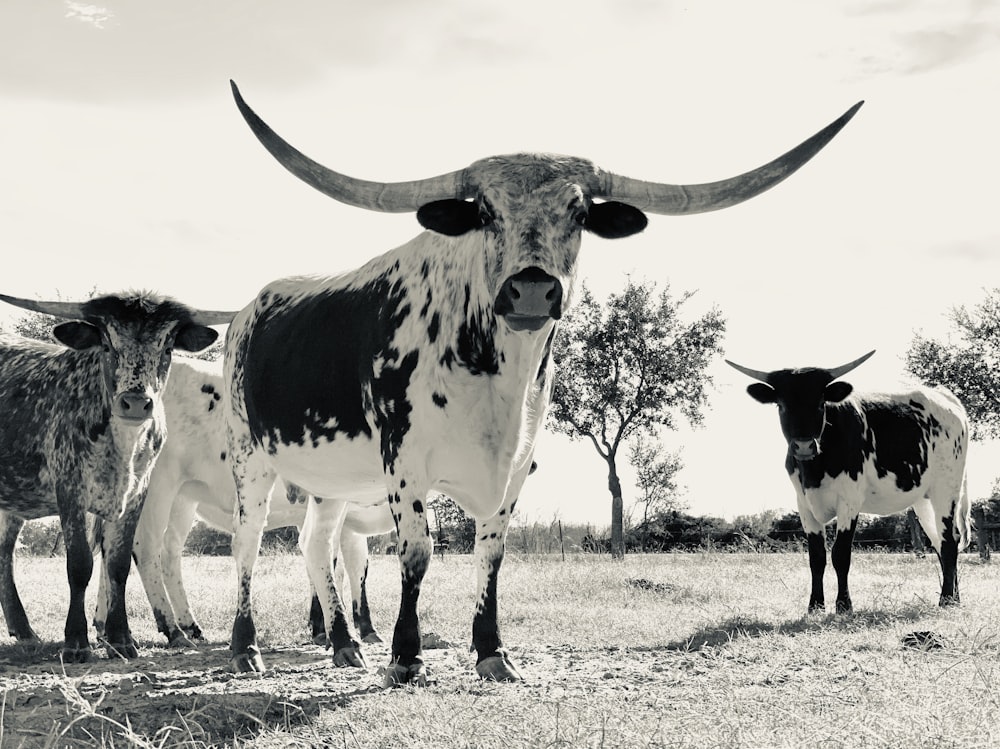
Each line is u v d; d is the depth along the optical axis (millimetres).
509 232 6395
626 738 4707
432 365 6887
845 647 7910
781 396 12688
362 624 10469
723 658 7719
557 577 15992
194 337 9641
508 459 6945
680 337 37562
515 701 5793
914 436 13586
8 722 5922
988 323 36469
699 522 35531
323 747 5113
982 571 19672
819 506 12680
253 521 8500
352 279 7895
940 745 4426
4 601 10898
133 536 9883
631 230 6824
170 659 9305
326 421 7699
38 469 10148
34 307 9242
